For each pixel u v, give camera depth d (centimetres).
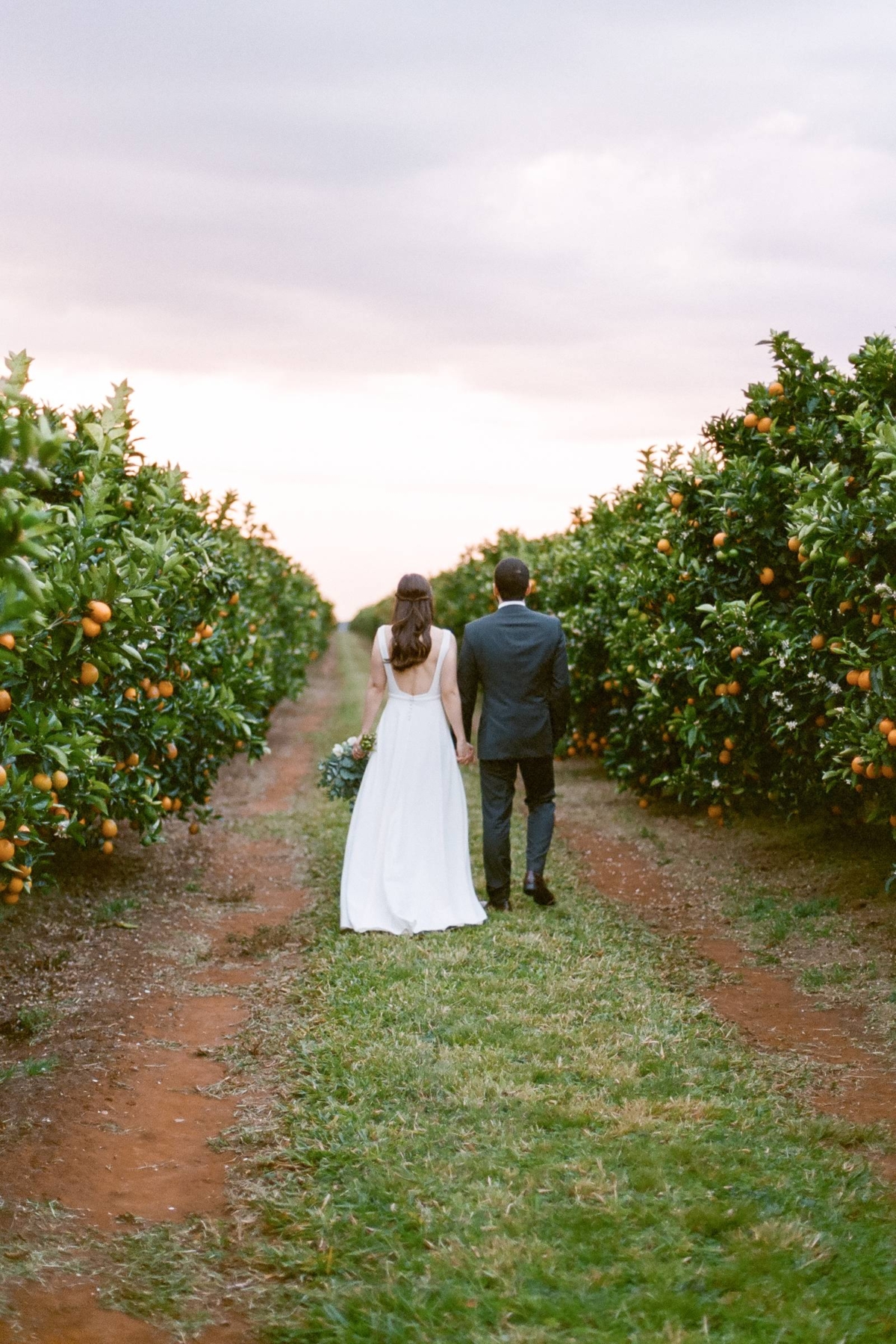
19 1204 306
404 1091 379
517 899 656
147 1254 288
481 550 1744
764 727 678
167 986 512
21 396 399
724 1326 256
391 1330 254
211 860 792
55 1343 249
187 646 640
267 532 1421
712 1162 328
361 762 624
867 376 584
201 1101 384
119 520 559
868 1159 338
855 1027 450
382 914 584
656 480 926
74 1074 397
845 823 762
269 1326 260
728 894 667
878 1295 267
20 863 455
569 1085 383
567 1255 282
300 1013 463
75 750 413
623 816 925
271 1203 312
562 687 616
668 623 736
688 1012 464
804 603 619
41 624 349
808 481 546
